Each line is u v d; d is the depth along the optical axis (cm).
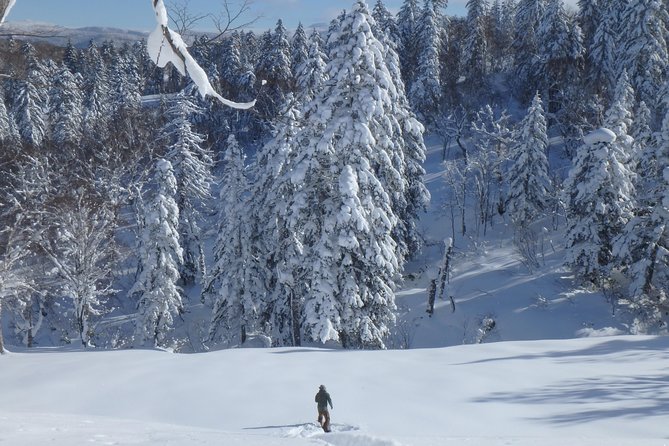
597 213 3794
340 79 2483
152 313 3478
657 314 3600
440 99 7100
